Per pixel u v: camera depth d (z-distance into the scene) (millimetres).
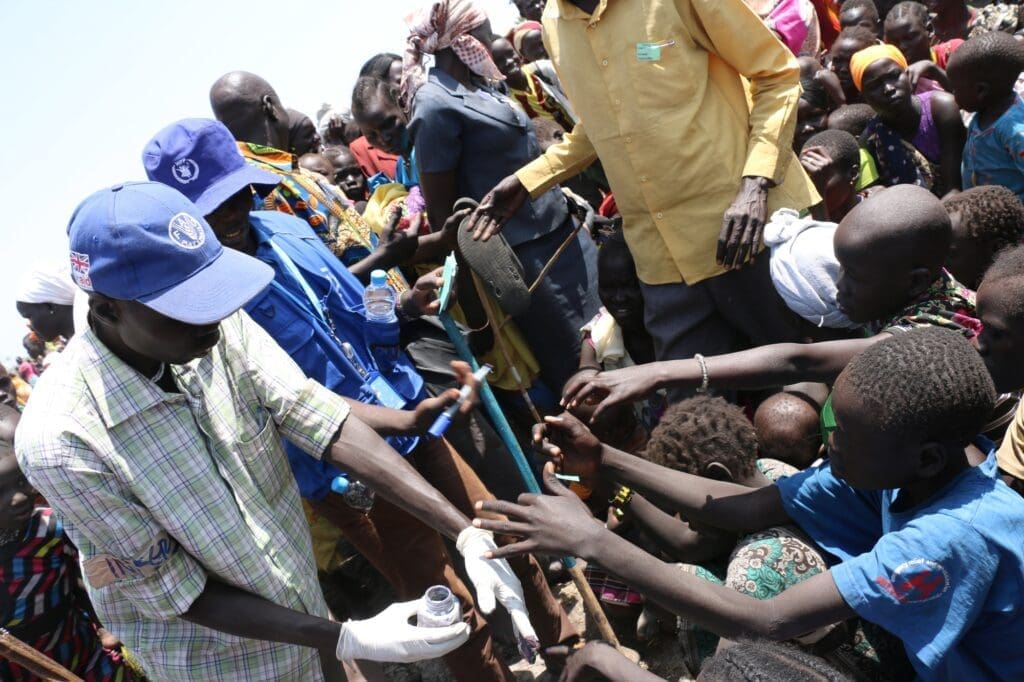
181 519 2059
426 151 3750
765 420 2902
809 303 2707
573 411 3338
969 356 1723
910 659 1923
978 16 7117
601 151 3307
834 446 1876
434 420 2424
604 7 3057
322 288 2895
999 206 2812
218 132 2635
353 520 3047
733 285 3266
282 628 2123
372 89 4352
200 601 2152
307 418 2295
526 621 2199
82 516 1975
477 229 3494
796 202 3176
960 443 1771
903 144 4891
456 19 3658
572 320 3969
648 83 3096
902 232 2211
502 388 4090
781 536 2211
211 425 2137
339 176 6172
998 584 1707
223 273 1939
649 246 3361
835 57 6039
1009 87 4266
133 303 1873
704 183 3154
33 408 1971
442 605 2088
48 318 4453
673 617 3086
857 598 1764
